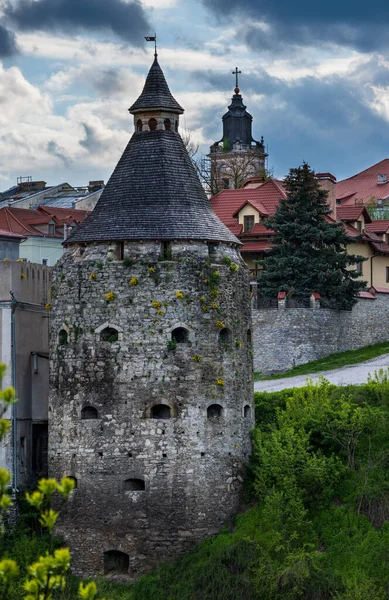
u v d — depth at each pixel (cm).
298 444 5734
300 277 9225
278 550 5425
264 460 5678
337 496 5728
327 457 5919
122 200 5838
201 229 5769
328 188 10956
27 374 6250
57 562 2780
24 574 5512
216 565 5384
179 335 5728
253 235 10138
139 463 5609
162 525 5597
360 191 16100
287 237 9394
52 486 2788
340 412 5941
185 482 5609
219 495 5691
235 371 5794
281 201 9419
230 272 5816
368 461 5828
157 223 5725
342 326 9269
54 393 5803
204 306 5697
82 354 5712
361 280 10106
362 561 5366
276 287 9231
